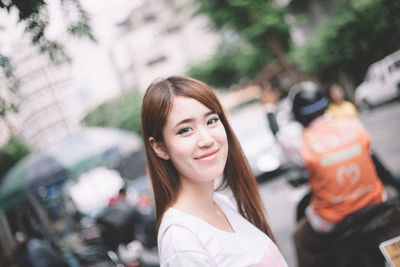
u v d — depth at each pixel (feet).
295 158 7.34
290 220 16.15
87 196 29.25
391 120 31.04
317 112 7.10
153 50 94.84
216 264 3.41
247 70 65.26
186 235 3.43
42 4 4.82
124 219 14.90
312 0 64.80
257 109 33.24
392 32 35.94
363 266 6.61
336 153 6.93
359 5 42.65
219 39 79.77
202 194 3.93
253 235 4.14
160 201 3.97
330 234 6.97
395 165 17.63
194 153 3.67
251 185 4.76
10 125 7.36
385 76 38.86
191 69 82.89
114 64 68.69
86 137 21.02
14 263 11.71
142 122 3.94
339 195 6.91
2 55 5.13
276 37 51.65
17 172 18.84
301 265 7.85
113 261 13.79
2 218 13.15
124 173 30.04
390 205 6.54
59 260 11.62
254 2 48.67
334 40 47.09
